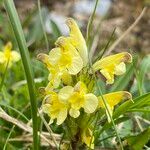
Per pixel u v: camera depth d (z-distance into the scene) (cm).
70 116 16
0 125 21
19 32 15
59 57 15
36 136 15
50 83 16
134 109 17
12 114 22
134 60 22
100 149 20
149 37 44
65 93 15
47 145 20
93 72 16
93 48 27
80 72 16
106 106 15
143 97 17
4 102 24
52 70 16
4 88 24
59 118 15
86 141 16
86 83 16
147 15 46
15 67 28
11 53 27
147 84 26
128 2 49
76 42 16
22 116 22
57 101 15
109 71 16
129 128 21
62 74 15
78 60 15
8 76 28
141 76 22
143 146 19
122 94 16
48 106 15
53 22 30
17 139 20
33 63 28
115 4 48
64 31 41
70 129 16
